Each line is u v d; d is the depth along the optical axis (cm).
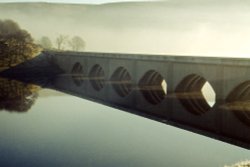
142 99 7631
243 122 5288
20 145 4309
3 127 5169
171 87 7144
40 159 3834
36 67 12862
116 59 9144
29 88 9556
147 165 3625
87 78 10862
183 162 3712
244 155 3934
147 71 7925
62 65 12681
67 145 4303
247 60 5450
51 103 7288
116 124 5384
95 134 4781
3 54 13275
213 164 3647
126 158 3834
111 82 9338
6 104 7088
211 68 6153
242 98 5950
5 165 3684
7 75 12169
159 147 4209
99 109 6656
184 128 5147
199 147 4219
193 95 7162
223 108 5784
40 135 4744
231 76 5766
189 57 6625
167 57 7212
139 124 5394
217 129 5144
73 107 6850
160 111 6538
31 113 6212
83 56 11131
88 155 3934
